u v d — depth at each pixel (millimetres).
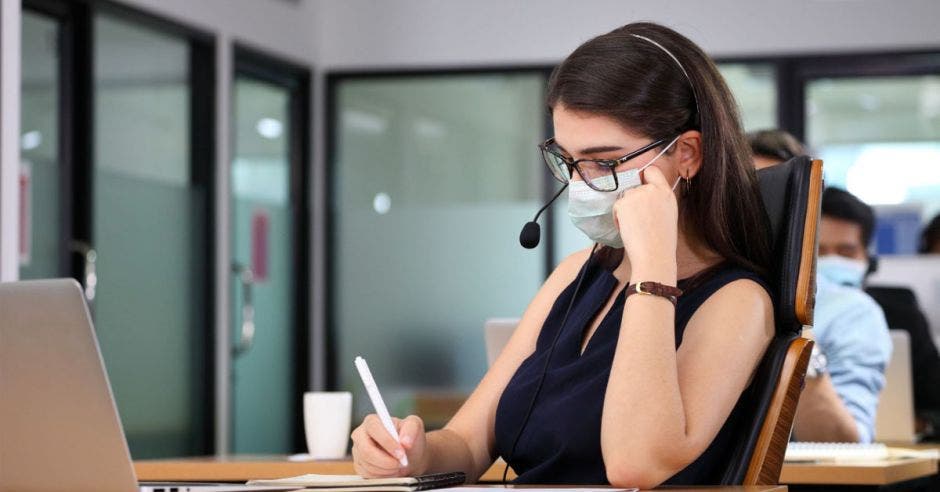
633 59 1847
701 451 1748
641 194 1793
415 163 7668
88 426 1674
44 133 5602
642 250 1772
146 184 6273
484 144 7559
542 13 7480
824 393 2990
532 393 1964
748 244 1880
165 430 6418
